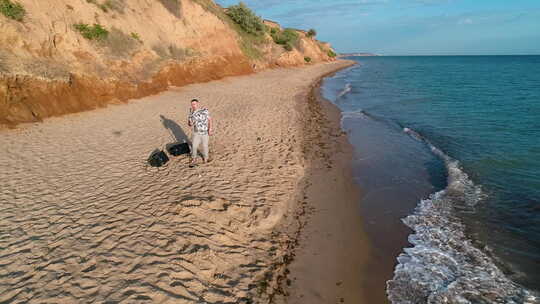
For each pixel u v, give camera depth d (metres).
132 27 16.12
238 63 25.97
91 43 13.09
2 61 8.98
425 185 7.28
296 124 11.94
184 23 21.22
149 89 15.14
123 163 6.88
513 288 4.03
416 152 9.59
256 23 35.25
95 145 7.95
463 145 10.06
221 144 8.67
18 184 5.58
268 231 5.04
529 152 9.21
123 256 3.80
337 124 12.90
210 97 15.70
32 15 10.79
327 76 38.31
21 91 9.33
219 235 4.54
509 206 6.15
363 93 23.08
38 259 3.67
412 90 24.48
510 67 58.59
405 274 4.32
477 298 3.87
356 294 3.96
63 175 6.09
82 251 3.85
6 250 3.79
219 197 5.54
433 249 4.88
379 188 7.13
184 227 4.52
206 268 3.85
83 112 11.04
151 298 3.22
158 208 4.98
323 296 3.89
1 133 8.12
